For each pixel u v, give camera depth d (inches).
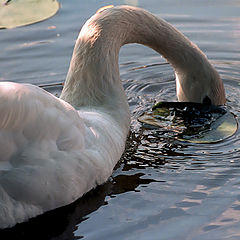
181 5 628.4
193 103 437.7
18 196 275.4
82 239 279.1
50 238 281.4
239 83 495.8
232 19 592.7
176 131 406.9
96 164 310.2
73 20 589.0
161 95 480.7
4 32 566.9
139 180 333.7
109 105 372.5
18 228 282.4
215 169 346.9
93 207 304.0
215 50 543.2
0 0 634.2
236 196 312.0
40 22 589.9
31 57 520.7
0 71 496.4
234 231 279.3
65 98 379.9
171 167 350.6
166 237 276.4
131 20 400.8
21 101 271.7
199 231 280.4
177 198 312.8
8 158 271.1
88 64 375.2
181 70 433.1
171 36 421.4
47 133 282.4
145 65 534.3
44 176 279.6
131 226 287.7
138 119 429.7
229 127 409.4
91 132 320.8
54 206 292.0
